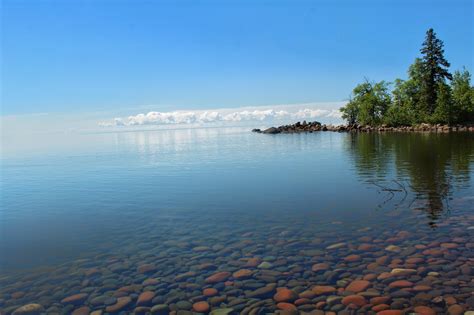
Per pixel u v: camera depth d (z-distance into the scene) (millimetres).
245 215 12703
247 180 20641
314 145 46594
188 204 14953
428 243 8922
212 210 13703
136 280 7719
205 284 7352
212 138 82000
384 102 91312
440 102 76438
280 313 6188
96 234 11312
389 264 7805
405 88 85438
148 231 11328
